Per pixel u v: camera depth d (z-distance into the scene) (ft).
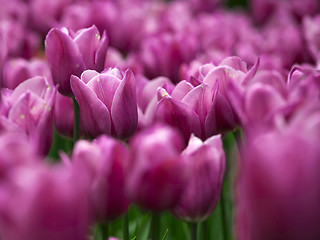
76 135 2.95
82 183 1.97
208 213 2.45
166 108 2.64
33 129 2.47
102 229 2.55
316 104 2.15
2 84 3.34
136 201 2.23
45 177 1.91
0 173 2.03
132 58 4.09
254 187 2.02
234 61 2.97
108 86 2.73
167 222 3.34
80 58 2.88
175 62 3.81
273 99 2.26
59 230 1.94
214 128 2.71
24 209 1.92
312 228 2.00
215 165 2.40
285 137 1.99
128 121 2.74
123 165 2.25
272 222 2.01
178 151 2.22
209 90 2.67
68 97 3.01
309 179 1.98
